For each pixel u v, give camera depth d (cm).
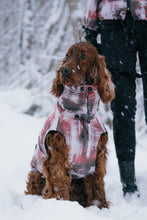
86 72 232
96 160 238
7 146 412
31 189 252
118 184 291
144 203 248
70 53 231
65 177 224
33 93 704
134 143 263
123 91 258
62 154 221
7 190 275
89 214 197
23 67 810
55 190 224
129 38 258
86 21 273
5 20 957
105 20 260
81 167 228
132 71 258
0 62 941
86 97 223
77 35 620
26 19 890
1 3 959
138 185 284
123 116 259
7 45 923
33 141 437
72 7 627
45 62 774
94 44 278
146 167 331
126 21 255
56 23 820
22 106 672
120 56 259
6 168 333
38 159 237
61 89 237
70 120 223
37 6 909
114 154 385
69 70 219
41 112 658
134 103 264
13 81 801
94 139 227
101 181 242
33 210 195
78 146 221
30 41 887
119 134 261
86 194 248
